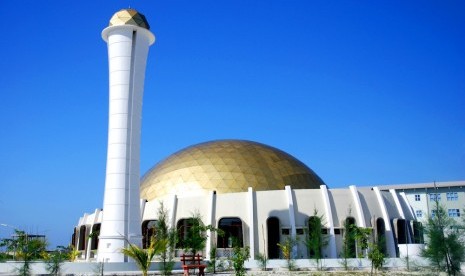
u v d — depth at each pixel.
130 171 45.22
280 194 54.38
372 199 56.41
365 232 49.28
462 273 28.11
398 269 42.22
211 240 52.19
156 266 41.66
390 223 55.97
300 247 51.97
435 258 24.34
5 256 48.03
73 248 57.34
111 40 47.59
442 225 25.08
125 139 45.59
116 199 44.03
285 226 52.69
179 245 48.38
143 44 48.25
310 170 69.69
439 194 81.69
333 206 54.19
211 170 61.06
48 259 38.34
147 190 63.12
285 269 44.88
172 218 54.31
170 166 64.56
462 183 80.38
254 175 60.78
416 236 58.38
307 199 54.25
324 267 45.53
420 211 82.19
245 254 46.44
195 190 59.03
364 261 45.44
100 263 39.16
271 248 53.44
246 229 52.84
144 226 56.50
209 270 42.88
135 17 48.00
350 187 55.59
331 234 51.78
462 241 24.66
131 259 42.28
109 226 43.34
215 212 54.09
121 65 46.88
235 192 58.09
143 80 48.19
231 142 68.38
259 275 38.00
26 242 43.50
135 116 46.69
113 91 46.66
